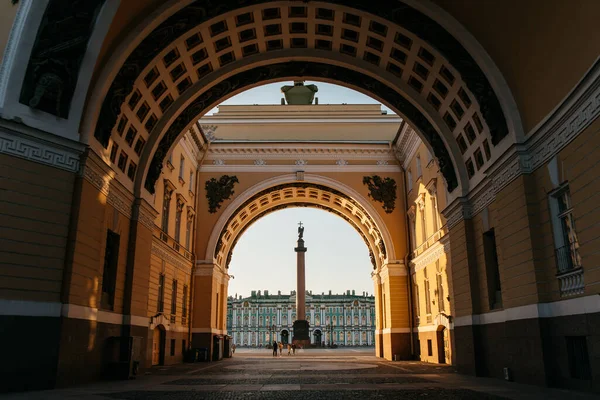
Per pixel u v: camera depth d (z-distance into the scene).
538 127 14.23
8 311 12.39
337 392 12.70
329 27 19.27
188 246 34.25
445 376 18.25
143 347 19.72
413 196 34.00
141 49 16.41
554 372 13.41
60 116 14.09
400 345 34.09
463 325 19.42
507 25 14.55
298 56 20.52
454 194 20.62
